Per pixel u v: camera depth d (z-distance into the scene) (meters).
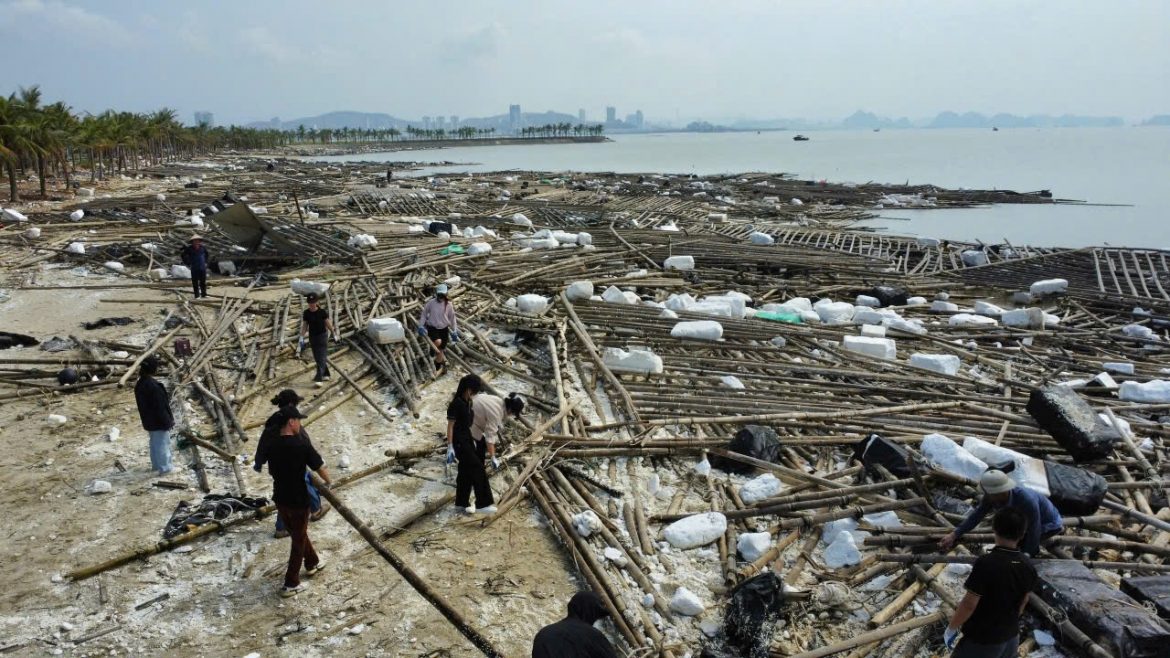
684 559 6.89
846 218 37.88
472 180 56.25
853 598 6.27
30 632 5.82
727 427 9.42
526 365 12.14
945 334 14.52
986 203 44.44
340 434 9.56
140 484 8.16
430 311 11.91
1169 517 7.25
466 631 5.32
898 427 9.30
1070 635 5.34
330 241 21.30
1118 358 13.10
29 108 38.28
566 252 21.25
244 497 7.72
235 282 17.70
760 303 16.52
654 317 14.20
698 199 43.25
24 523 7.33
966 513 7.17
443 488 8.17
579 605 4.38
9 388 10.90
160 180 52.72
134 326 14.17
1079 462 8.35
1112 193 51.91
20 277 18.23
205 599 6.27
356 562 6.79
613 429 9.40
